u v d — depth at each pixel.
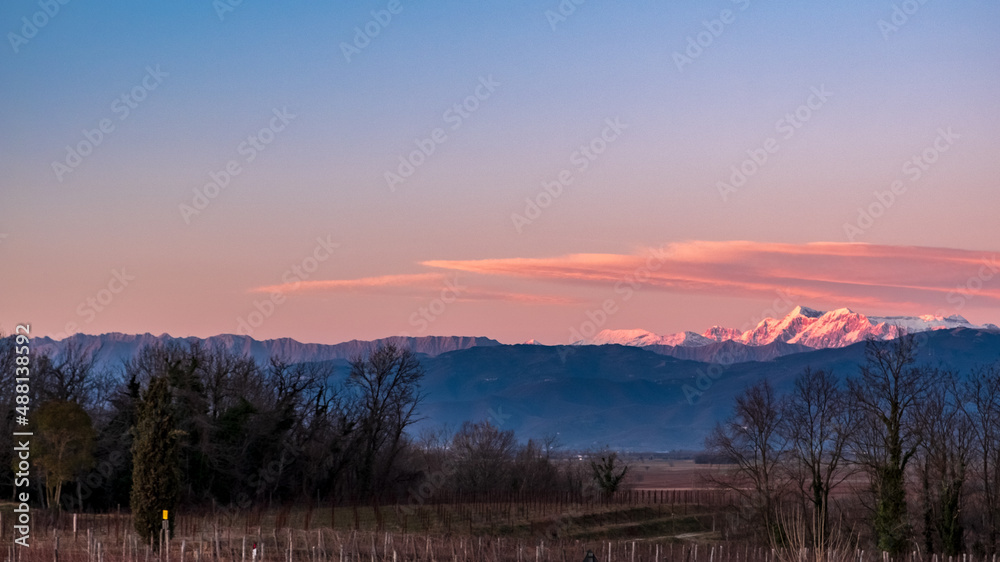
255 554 47.78
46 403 71.25
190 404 80.44
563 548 66.94
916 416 69.31
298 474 93.00
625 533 86.75
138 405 51.34
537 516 89.38
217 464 81.56
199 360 89.00
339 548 56.31
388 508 87.12
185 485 79.00
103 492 80.44
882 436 69.12
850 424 71.25
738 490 77.06
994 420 73.25
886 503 65.88
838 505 76.62
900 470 66.50
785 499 75.56
